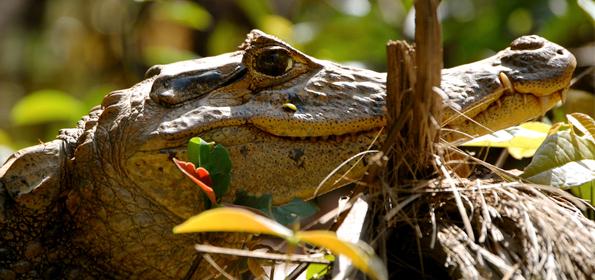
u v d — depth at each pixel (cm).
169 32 1335
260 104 477
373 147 469
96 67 1478
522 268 383
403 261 408
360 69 494
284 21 1061
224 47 1166
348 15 1036
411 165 406
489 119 479
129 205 478
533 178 448
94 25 1482
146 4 1299
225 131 471
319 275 418
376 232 402
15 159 497
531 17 912
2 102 1596
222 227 333
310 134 468
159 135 470
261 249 476
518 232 396
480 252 380
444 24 950
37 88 1589
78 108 1034
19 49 1625
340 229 395
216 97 482
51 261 494
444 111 460
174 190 471
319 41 1026
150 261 484
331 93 478
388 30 998
